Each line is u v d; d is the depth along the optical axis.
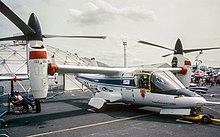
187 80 13.15
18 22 7.64
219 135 6.64
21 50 33.31
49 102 15.67
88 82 14.75
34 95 8.49
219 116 9.59
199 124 8.16
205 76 39.38
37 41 8.45
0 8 6.59
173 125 8.04
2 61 29.48
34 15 8.47
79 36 9.31
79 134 6.95
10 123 8.68
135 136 6.64
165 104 9.32
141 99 10.44
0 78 16.06
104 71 11.60
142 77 10.41
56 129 7.63
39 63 8.28
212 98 16.77
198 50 13.62
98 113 10.92
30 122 8.83
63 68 9.92
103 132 7.16
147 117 9.70
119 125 8.16
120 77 11.74
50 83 27.42
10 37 8.70
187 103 8.48
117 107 12.79
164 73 9.98
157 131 7.20
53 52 37.03
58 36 9.31
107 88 12.76
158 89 9.58
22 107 11.85
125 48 21.34
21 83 26.02
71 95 21.58
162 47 13.91
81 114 10.65
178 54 13.73
